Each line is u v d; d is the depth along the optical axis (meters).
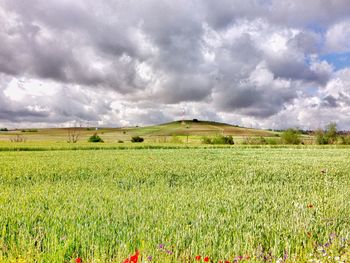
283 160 27.11
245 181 13.23
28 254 4.23
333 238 4.99
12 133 148.25
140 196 8.88
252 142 78.00
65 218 6.20
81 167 19.31
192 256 4.30
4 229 5.24
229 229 5.50
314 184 12.32
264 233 5.34
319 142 75.69
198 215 6.36
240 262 4.07
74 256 4.40
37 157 30.17
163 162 23.94
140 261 3.92
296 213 6.54
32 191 10.15
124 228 5.32
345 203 8.02
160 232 5.17
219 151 45.03
